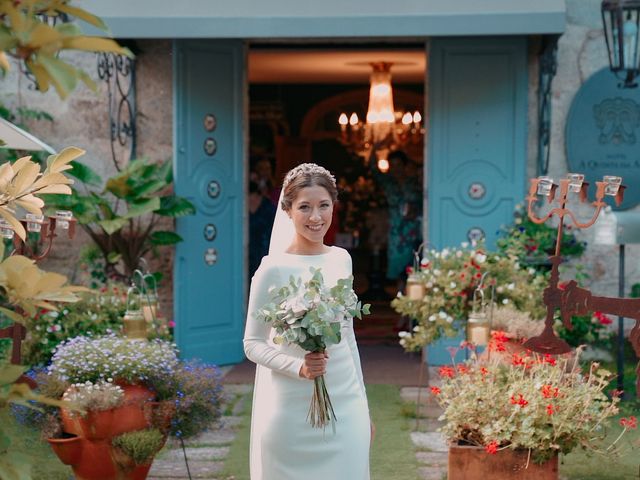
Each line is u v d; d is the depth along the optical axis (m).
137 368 5.00
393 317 12.25
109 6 8.38
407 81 15.33
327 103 16.17
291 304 3.45
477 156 9.15
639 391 5.05
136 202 8.70
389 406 7.44
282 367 3.65
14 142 5.00
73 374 5.05
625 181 9.25
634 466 5.71
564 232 8.99
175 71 8.86
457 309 6.92
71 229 4.80
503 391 5.10
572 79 9.30
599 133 9.27
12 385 1.72
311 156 16.41
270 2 8.34
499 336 5.78
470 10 8.22
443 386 5.25
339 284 3.48
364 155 13.95
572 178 4.98
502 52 9.09
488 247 9.17
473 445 4.97
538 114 9.30
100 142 9.43
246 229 9.48
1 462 1.76
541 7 8.18
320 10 8.33
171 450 6.24
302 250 3.84
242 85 9.33
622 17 7.42
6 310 1.81
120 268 9.39
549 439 4.81
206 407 5.10
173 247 8.97
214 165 9.18
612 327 9.18
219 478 5.62
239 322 9.39
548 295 5.05
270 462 3.72
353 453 3.71
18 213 4.60
